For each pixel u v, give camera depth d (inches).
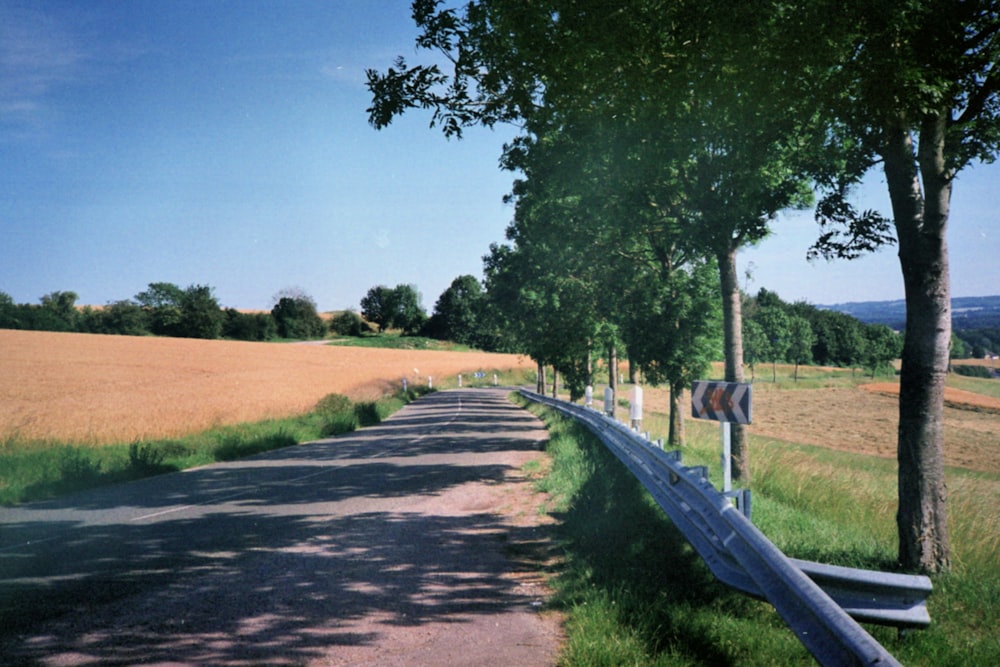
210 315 4894.2
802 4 234.1
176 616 209.9
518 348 1659.7
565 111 326.3
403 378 2172.7
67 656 178.2
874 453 1080.2
